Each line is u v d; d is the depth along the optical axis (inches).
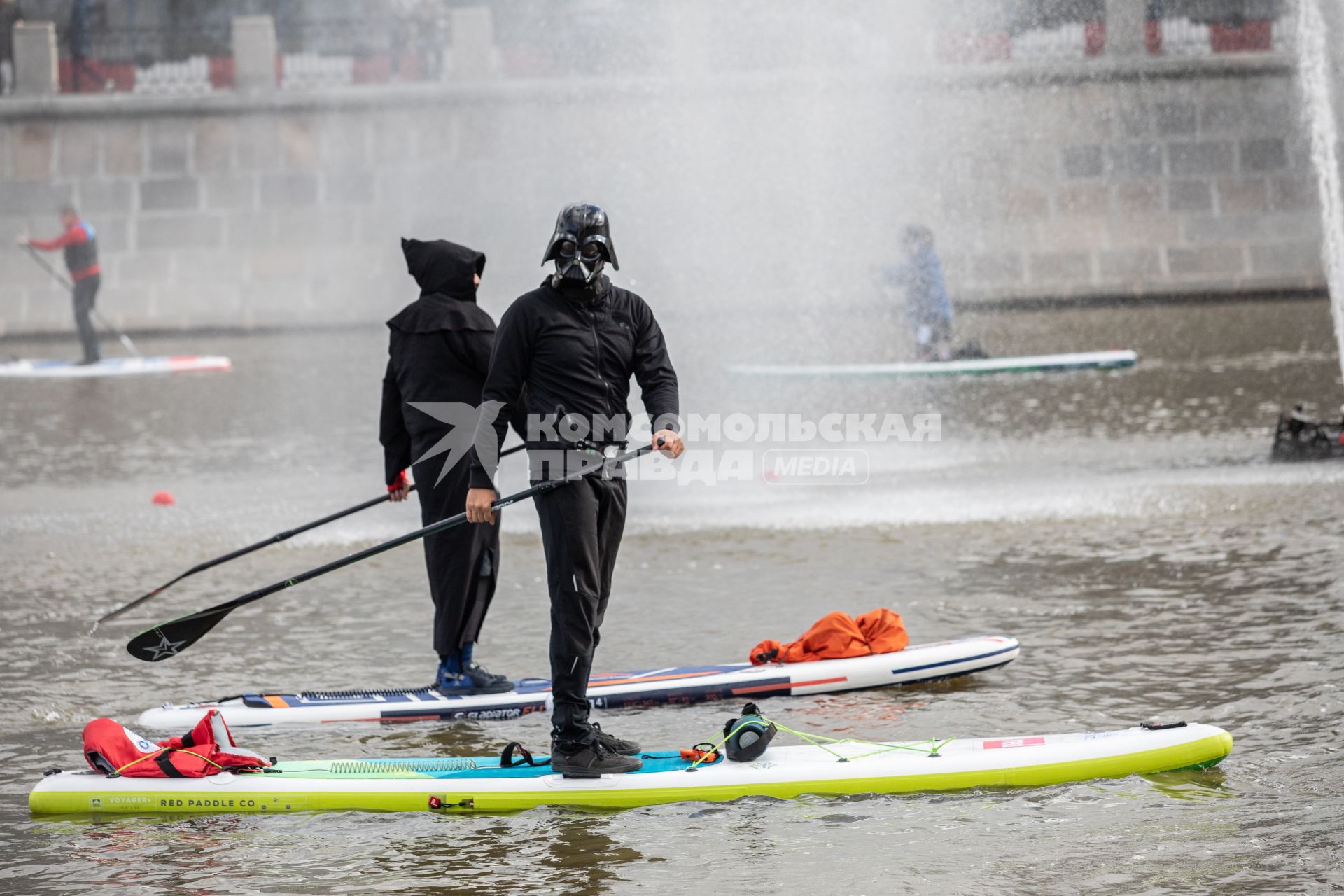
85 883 537.3
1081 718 703.1
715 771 617.9
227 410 2266.2
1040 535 1176.2
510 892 518.3
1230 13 3676.2
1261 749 645.9
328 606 1016.2
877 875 523.8
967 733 688.4
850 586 1026.7
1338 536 1101.7
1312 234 3695.9
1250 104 3690.9
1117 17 3681.1
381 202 3826.3
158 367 2837.1
